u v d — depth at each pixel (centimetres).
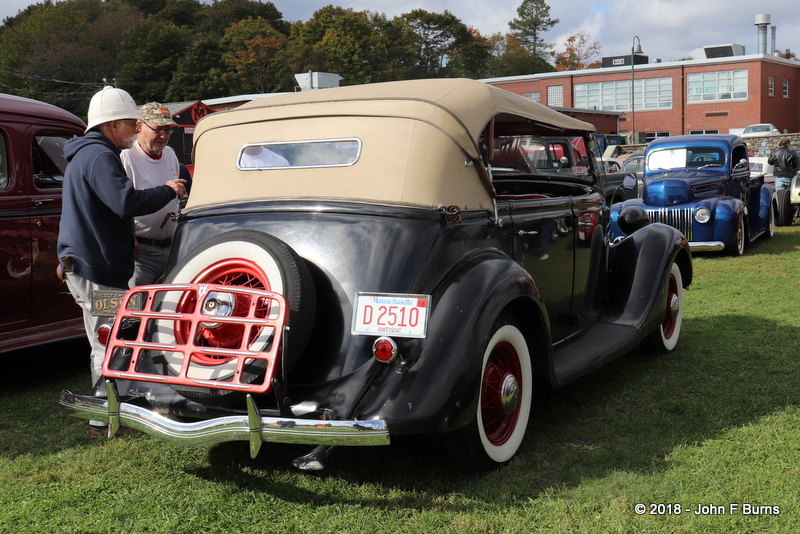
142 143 418
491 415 319
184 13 9344
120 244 367
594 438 355
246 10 9475
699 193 977
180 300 286
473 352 281
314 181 323
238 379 261
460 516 277
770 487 292
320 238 301
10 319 469
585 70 4625
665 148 1063
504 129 462
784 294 694
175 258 331
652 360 489
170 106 2422
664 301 466
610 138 3650
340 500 295
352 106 325
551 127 427
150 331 293
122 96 369
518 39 9994
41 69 6956
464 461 303
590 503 283
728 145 1030
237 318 264
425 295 264
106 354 285
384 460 331
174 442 273
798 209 1388
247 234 290
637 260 473
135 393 299
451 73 9300
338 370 278
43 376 510
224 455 346
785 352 493
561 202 411
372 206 304
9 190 465
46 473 330
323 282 291
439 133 313
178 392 277
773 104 4394
